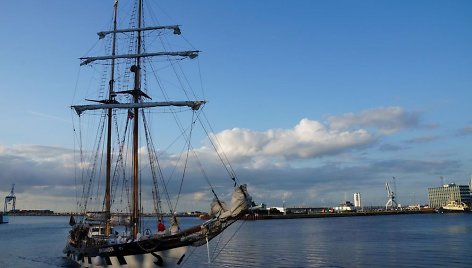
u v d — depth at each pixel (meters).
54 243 120.88
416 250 79.56
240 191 36.28
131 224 43.88
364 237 116.19
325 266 61.41
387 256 71.38
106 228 53.09
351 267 60.12
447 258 67.19
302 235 131.50
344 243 98.44
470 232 127.81
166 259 38.03
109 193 55.47
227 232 158.75
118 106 46.78
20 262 74.88
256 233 147.38
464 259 65.75
